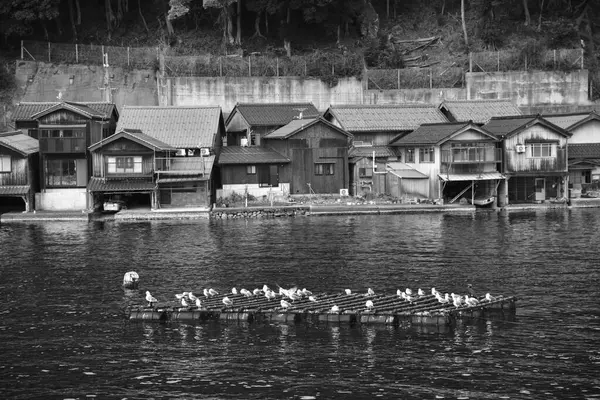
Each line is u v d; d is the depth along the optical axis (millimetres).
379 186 82062
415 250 57438
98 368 35625
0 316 42812
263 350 37469
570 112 95875
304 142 81812
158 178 76438
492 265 52375
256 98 94438
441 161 79938
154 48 99312
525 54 99812
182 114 83562
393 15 112500
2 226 71500
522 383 33500
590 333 38844
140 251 58281
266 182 81250
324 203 79125
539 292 45812
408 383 33656
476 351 36906
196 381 34156
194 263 54062
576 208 81250
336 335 39375
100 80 94375
